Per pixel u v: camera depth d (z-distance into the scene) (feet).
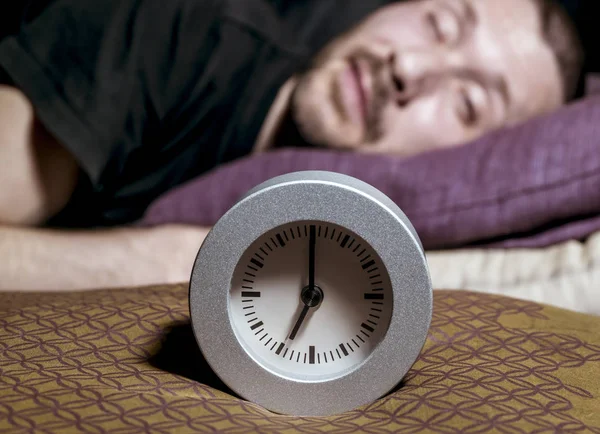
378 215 1.71
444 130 4.50
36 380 1.77
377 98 4.44
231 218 1.72
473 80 4.53
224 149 4.32
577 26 5.12
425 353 2.08
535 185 3.55
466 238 3.66
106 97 3.75
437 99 4.49
